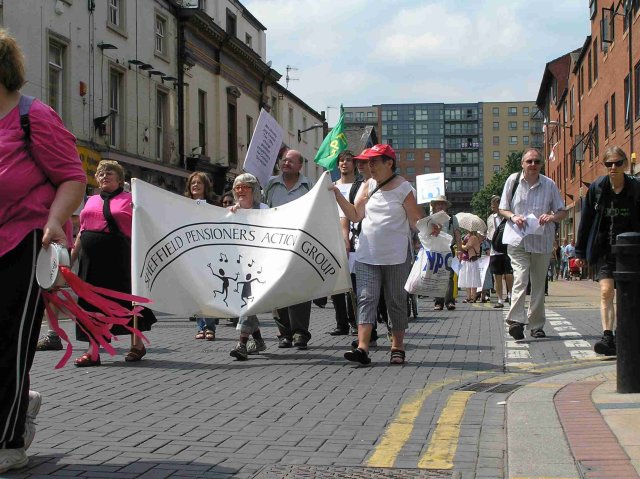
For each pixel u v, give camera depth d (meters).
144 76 30.20
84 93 25.52
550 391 5.89
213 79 38.06
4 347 3.81
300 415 5.43
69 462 4.24
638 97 27.25
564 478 3.71
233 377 7.03
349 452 4.45
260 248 7.99
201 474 4.02
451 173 174.75
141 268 7.79
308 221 7.96
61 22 24.30
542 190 9.47
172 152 32.81
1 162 3.79
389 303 7.70
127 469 4.11
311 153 59.06
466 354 8.45
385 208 7.57
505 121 173.25
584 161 43.31
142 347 8.07
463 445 4.54
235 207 8.08
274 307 7.94
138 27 29.72
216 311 7.91
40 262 3.73
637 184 7.84
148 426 5.12
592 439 4.38
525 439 4.45
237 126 41.12
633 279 5.69
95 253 7.84
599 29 37.06
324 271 7.97
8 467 3.99
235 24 41.62
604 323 8.17
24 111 3.88
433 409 5.57
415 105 176.00
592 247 8.12
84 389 6.46
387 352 8.66
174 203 7.96
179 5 33.38
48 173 3.89
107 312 3.88
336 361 7.98
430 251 7.90
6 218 3.81
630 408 5.13
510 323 9.59
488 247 19.09
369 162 7.60
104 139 26.72
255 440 4.75
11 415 3.87
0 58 3.83
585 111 42.56
